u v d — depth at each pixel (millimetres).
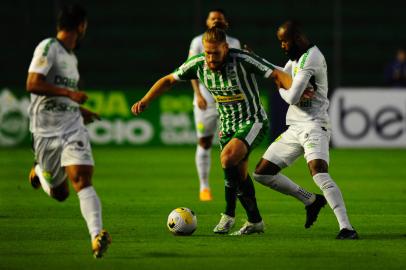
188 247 19406
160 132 56281
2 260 17625
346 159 48875
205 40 19938
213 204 29031
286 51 21062
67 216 25328
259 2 67312
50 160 18234
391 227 23188
